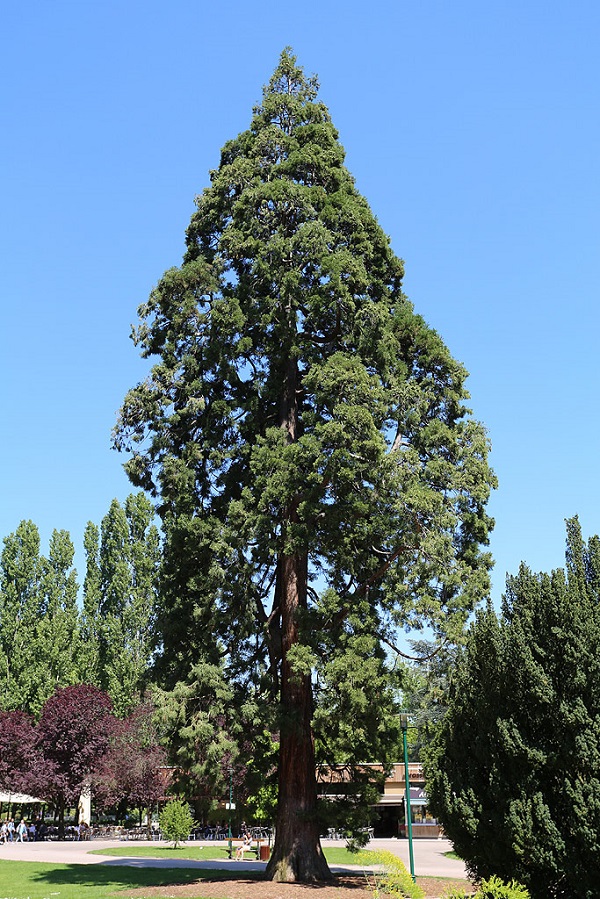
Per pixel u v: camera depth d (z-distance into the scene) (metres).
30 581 67.12
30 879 25.67
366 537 25.52
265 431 26.73
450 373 28.06
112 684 63.22
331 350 27.70
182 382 27.77
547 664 13.88
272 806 30.56
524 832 13.28
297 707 24.55
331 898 20.14
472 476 26.30
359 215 28.75
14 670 64.25
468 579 24.91
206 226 30.34
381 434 25.30
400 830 60.34
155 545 68.06
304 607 24.22
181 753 23.56
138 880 24.89
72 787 54.31
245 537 25.02
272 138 29.72
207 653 25.20
